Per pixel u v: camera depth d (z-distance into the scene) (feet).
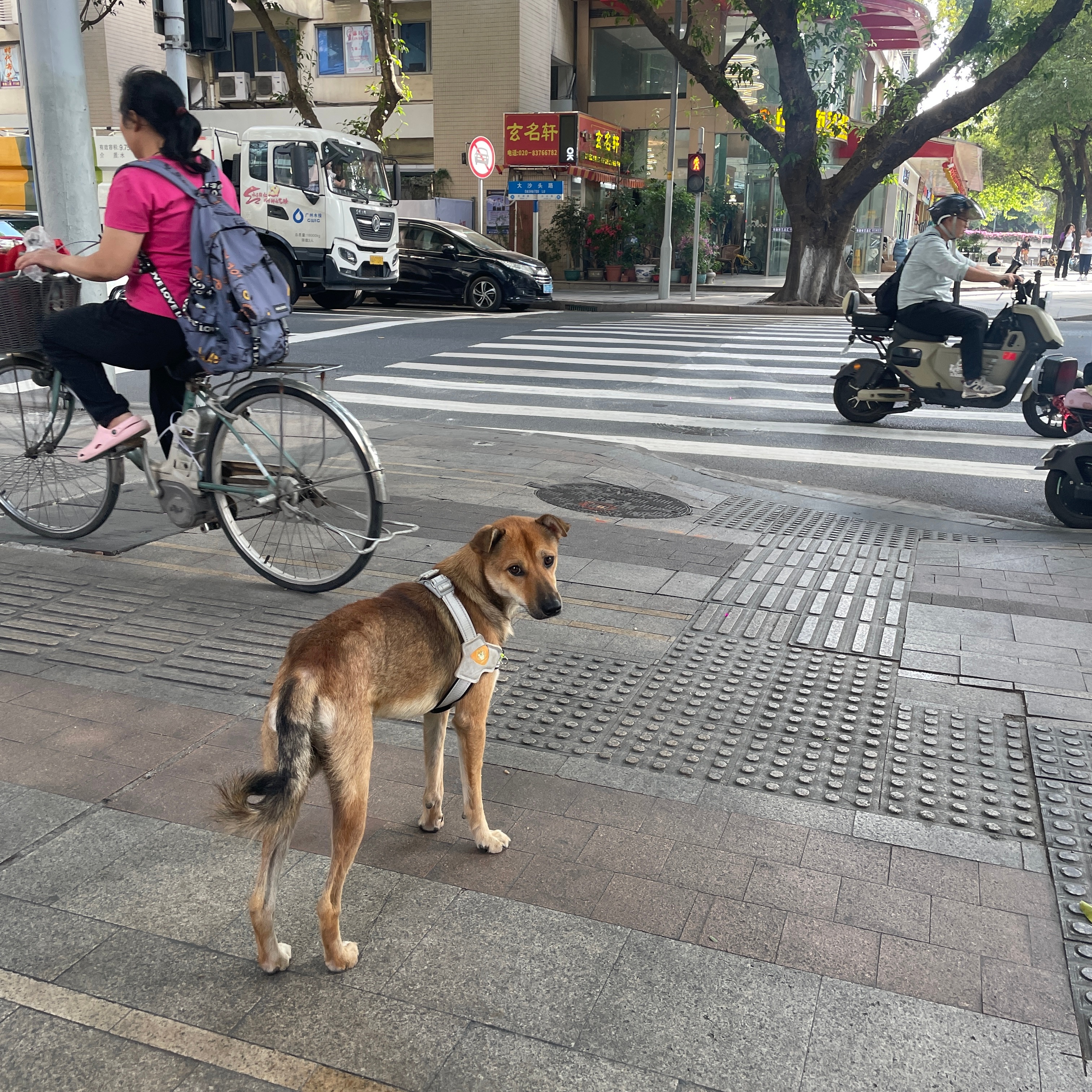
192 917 8.61
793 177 73.10
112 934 8.36
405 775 11.11
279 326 14.57
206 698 12.54
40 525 18.79
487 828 9.67
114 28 93.86
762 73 102.47
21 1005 7.55
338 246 61.57
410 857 9.57
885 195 134.21
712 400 36.68
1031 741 11.87
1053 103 138.31
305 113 80.79
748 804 10.57
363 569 17.13
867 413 33.27
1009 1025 7.53
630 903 8.92
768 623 15.42
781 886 9.20
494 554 9.57
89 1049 7.16
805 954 8.29
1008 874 9.43
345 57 100.83
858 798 10.69
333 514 15.61
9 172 63.77
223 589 16.33
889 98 70.79
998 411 35.83
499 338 53.26
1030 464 27.76
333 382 38.88
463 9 94.02
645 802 10.58
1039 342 29.81
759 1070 7.08
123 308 14.56
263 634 14.51
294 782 7.27
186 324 14.10
